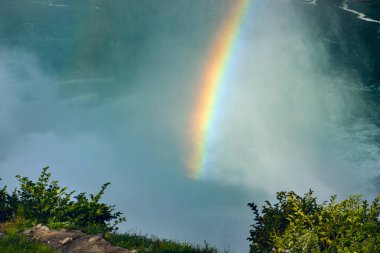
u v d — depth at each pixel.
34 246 9.80
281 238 9.51
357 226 9.12
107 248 10.20
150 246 10.68
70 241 10.55
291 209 10.49
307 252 8.92
